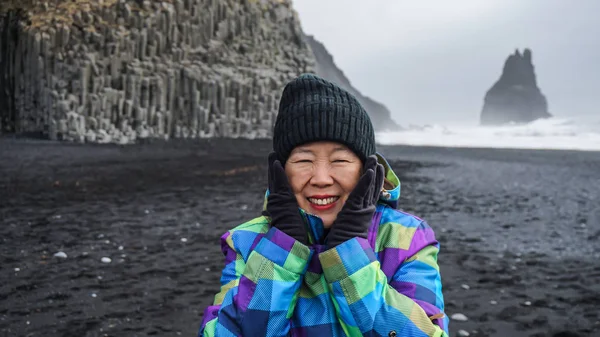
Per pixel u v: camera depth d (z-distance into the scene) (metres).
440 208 11.66
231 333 1.48
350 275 1.43
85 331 4.27
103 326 4.38
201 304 4.98
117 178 15.88
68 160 20.38
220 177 16.86
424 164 24.66
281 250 1.49
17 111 32.22
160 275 5.95
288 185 1.56
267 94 36.00
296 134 1.56
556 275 6.23
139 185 14.54
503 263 6.79
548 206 12.12
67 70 29.52
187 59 33.81
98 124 29.44
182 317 4.63
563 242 8.20
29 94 31.28
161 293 5.30
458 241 8.20
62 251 7.01
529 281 5.95
